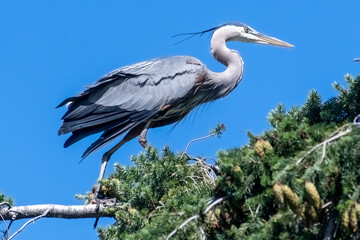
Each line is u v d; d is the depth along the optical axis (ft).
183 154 42.45
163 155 42.68
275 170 29.76
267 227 29.30
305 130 32.09
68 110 52.75
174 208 36.22
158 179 40.19
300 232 29.22
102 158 51.47
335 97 45.52
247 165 31.32
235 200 31.22
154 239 29.22
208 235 31.91
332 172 28.19
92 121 52.47
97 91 52.90
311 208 26.76
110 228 40.11
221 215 31.24
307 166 28.84
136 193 39.78
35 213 40.63
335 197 28.55
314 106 45.65
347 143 28.66
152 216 38.68
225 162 31.22
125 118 53.26
